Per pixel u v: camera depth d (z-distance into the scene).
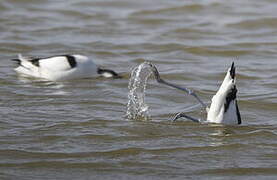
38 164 10.48
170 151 11.13
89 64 16.83
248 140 11.71
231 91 12.33
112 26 22.66
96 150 11.12
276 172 10.29
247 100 14.38
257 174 10.22
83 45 20.17
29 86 15.72
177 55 19.20
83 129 12.20
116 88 15.66
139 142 11.55
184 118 13.01
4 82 15.94
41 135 11.80
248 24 22.83
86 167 10.41
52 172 10.20
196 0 26.02
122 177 10.04
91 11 24.72
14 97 14.55
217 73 17.08
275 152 11.16
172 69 17.42
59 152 10.98
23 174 10.08
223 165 10.56
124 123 12.61
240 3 25.58
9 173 10.09
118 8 25.25
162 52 19.53
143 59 18.69
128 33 21.73
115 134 11.95
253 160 10.79
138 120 12.84
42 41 20.52
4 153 10.89
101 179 9.95
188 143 11.52
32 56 18.78
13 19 23.28
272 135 11.98
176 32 21.92
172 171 10.30
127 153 11.02
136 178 9.99
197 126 12.41
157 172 10.24
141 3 25.81
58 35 21.33
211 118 12.53
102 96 14.83
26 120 12.70
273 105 14.09
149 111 13.59
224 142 11.59
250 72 17.12
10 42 20.12
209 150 11.22
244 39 20.94
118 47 20.02
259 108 13.93
